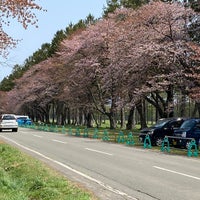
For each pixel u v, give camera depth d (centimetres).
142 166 1580
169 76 3191
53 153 2070
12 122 4562
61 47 6525
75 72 5084
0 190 945
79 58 5134
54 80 6894
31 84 7712
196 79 3095
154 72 3544
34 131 4791
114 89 4681
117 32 4306
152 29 3406
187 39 3400
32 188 1032
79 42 5122
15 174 1277
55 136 3672
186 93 3300
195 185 1162
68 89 5597
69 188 1028
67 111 9431
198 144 2428
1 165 1502
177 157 1958
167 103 3719
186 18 3462
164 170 1471
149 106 10025
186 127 2461
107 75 4128
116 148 2411
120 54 3706
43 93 7431
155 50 3161
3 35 1652
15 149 2038
